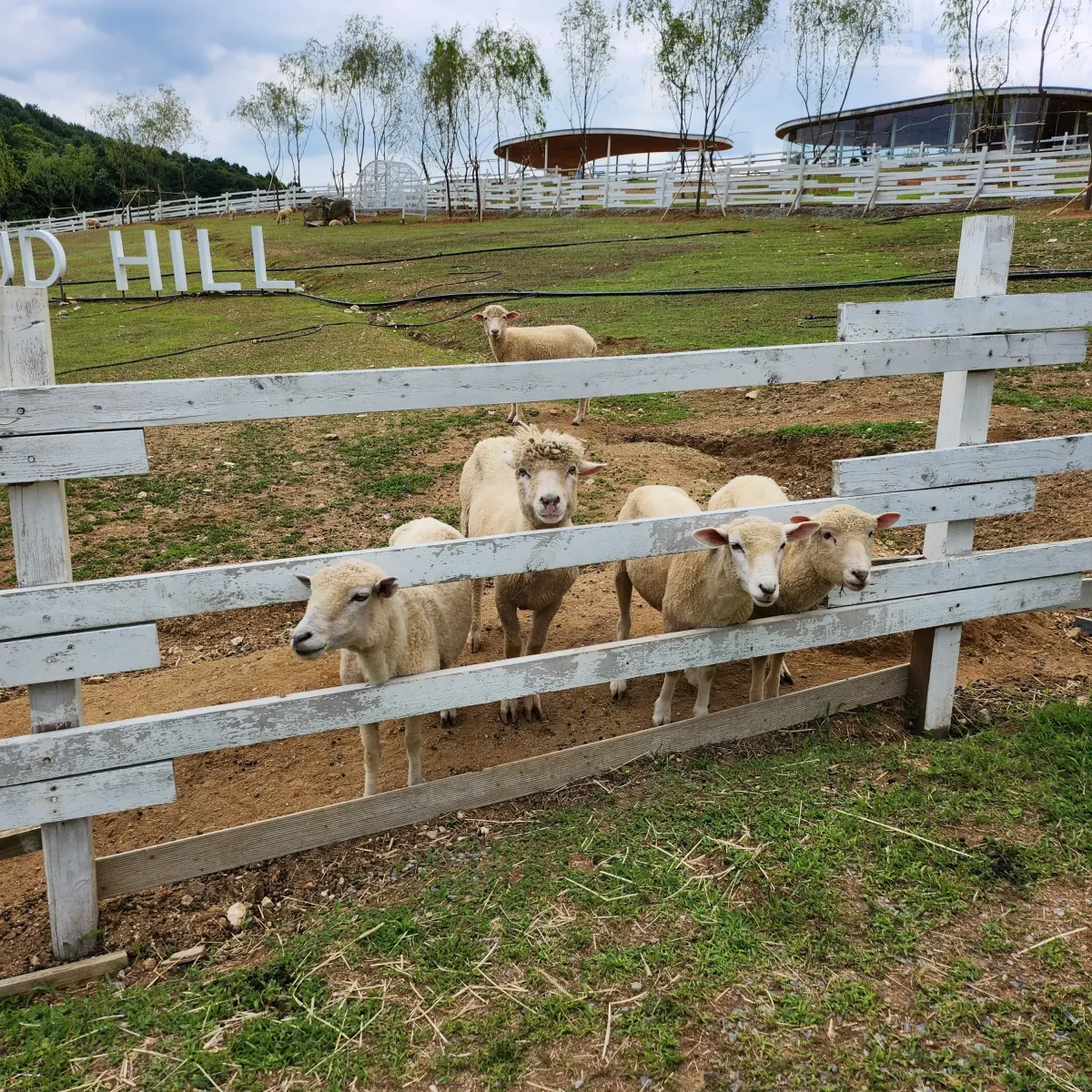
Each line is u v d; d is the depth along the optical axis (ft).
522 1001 9.43
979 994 9.36
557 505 15.39
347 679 13.42
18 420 9.55
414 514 25.64
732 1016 9.11
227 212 161.48
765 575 12.35
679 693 17.17
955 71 97.25
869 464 13.32
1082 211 64.28
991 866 11.20
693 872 11.23
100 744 10.39
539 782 13.42
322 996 9.69
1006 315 13.46
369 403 11.21
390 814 12.66
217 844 11.82
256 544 23.63
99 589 10.12
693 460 29.50
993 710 15.64
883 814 12.24
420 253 84.28
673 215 97.96
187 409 10.34
